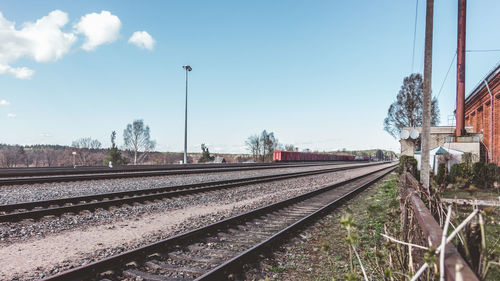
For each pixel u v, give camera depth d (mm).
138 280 4465
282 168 35281
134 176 18141
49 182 14539
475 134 23078
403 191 8414
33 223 7582
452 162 17656
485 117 25547
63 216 8336
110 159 46188
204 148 62844
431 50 8977
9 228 7086
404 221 4188
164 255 5473
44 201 9320
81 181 15406
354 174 30062
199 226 7805
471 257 1837
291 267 5266
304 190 16188
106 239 6574
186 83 36438
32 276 4578
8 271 4754
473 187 2410
